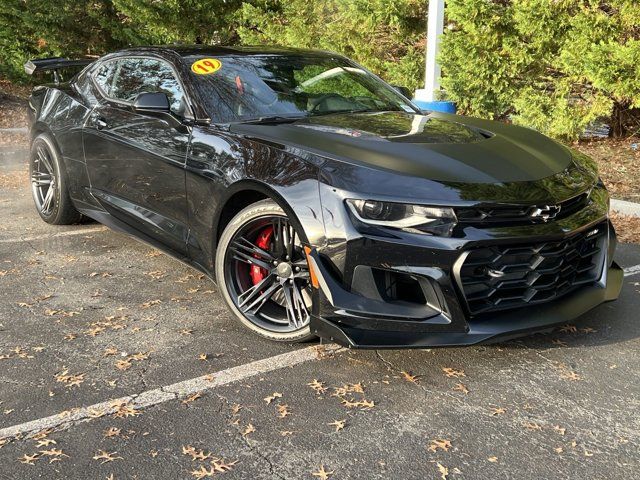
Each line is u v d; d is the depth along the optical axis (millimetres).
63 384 3082
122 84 4758
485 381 3121
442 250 2955
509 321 3119
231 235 3529
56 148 5309
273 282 3535
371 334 3023
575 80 8844
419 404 2922
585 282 3539
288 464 2500
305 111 4086
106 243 5254
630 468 2479
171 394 2998
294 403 2928
